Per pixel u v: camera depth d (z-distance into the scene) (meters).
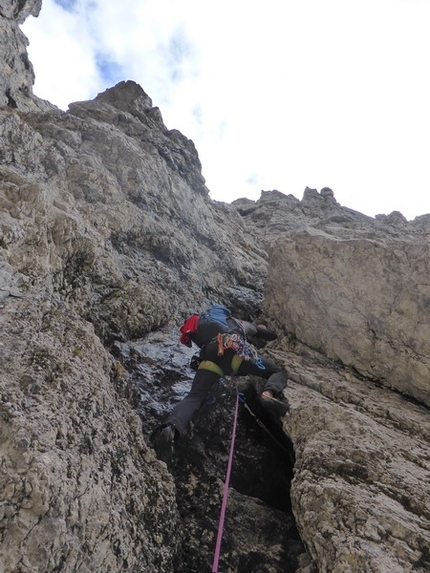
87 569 2.24
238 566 3.10
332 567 2.57
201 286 6.56
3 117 5.63
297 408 3.83
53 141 6.27
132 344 4.83
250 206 13.42
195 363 4.49
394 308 4.44
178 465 3.78
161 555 2.76
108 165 6.70
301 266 5.18
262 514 3.51
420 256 4.43
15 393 2.55
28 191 4.22
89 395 2.96
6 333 3.02
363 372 4.67
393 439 3.56
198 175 8.94
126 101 9.29
